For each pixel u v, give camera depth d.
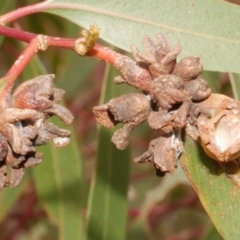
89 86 0.55
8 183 0.24
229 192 0.25
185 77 0.24
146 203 0.41
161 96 0.24
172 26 0.27
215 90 0.39
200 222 0.68
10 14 0.27
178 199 0.54
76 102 0.54
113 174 0.34
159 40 0.25
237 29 0.27
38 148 0.36
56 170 0.36
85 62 0.47
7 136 0.24
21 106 0.24
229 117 0.24
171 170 0.24
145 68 0.25
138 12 0.27
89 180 0.55
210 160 0.25
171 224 0.68
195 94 0.24
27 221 0.56
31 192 0.53
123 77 0.25
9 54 0.50
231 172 0.25
